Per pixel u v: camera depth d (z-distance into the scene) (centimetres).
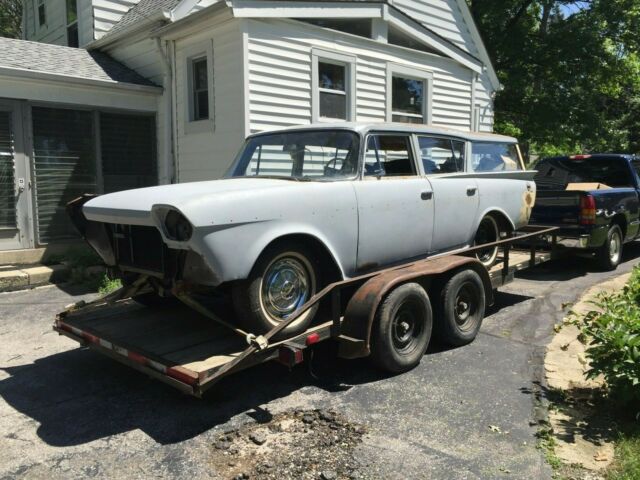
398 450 329
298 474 306
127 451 335
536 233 658
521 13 1920
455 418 369
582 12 1855
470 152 576
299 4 888
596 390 408
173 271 387
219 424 367
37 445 345
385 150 479
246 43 833
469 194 551
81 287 784
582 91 1847
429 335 470
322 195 410
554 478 298
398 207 469
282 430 357
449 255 523
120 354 401
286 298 400
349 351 418
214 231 345
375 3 1010
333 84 994
